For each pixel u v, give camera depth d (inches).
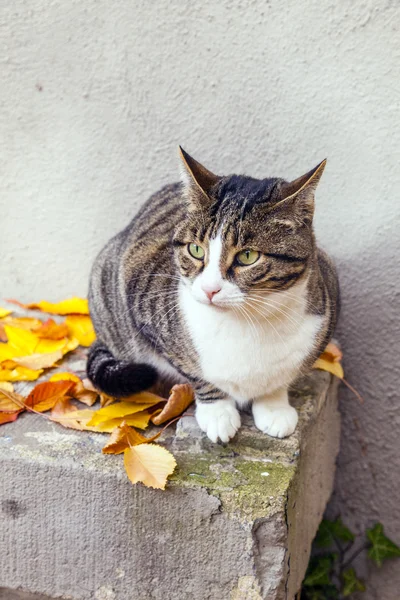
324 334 31.5
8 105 38.6
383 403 37.8
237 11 35.1
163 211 34.6
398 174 35.0
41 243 40.5
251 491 28.6
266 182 30.0
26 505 30.4
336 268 36.5
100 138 38.3
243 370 30.3
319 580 38.6
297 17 34.5
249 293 29.0
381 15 33.5
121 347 34.8
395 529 39.1
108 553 30.3
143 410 32.2
